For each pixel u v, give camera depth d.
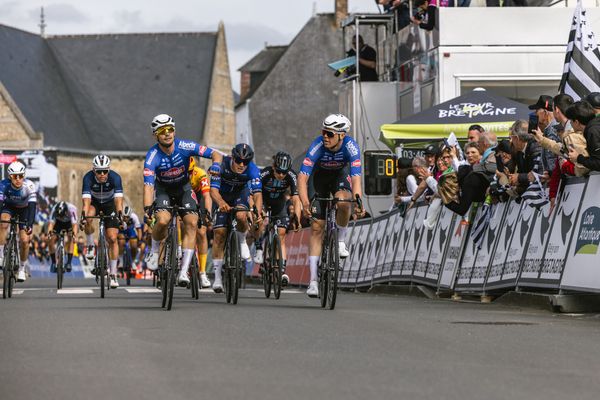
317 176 18.69
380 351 11.49
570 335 13.32
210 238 50.50
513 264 19.44
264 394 8.56
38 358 10.92
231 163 20.42
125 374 9.72
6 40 121.56
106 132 127.81
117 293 25.78
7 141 118.62
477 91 28.67
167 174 19.14
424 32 35.97
